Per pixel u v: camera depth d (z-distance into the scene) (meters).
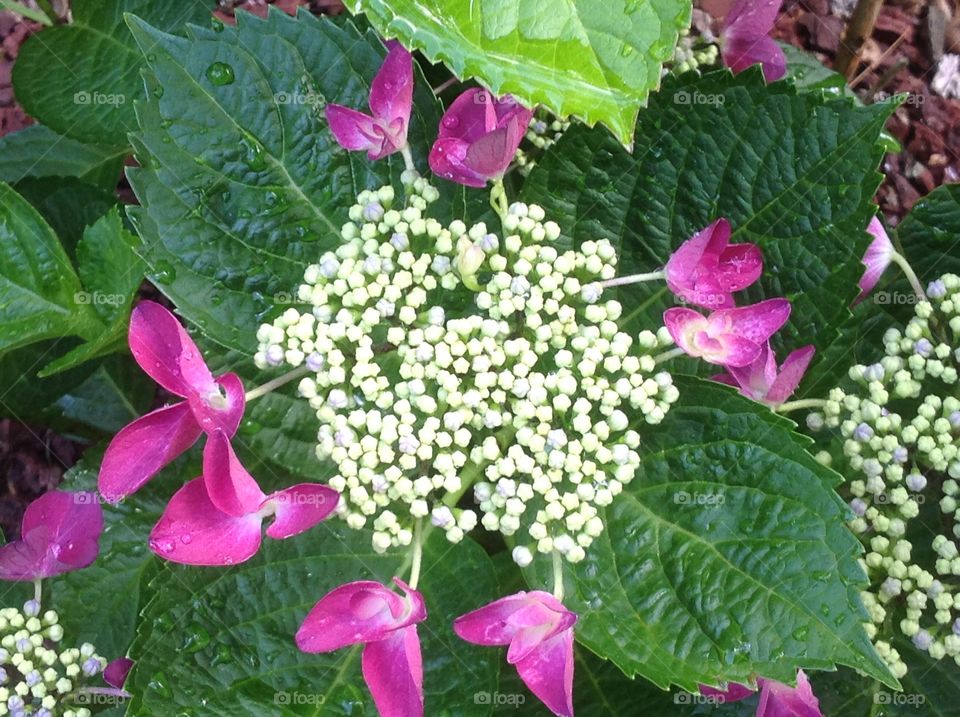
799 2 0.36
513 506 0.16
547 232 0.17
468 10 0.12
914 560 0.20
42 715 0.19
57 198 0.28
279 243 0.19
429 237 0.18
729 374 0.19
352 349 0.17
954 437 0.18
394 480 0.16
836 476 0.16
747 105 0.18
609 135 0.19
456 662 0.18
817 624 0.15
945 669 0.20
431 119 0.19
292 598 0.18
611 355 0.17
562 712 0.15
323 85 0.19
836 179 0.18
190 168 0.18
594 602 0.16
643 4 0.12
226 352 0.20
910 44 0.36
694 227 0.19
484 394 0.16
